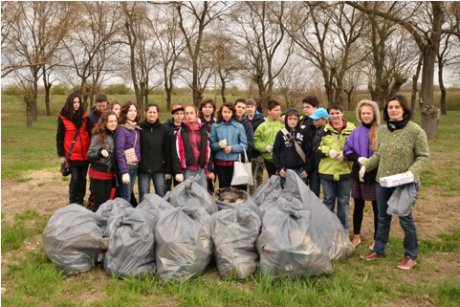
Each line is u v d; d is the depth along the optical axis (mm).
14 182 9070
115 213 4484
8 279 4031
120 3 27828
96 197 5488
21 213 6457
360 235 5379
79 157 6199
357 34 25078
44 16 29469
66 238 4098
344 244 4559
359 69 33844
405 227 4293
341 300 3473
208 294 3639
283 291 3680
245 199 4988
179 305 3473
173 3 24766
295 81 37469
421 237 5316
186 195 4738
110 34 30078
